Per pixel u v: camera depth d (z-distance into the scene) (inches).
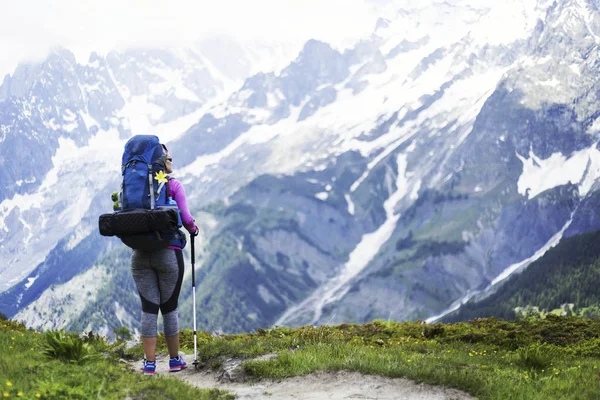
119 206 390.9
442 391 377.1
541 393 385.4
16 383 309.4
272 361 435.8
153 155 394.9
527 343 598.9
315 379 405.4
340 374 408.8
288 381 405.1
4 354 382.0
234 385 413.7
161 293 414.9
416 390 378.0
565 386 406.3
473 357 509.4
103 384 318.0
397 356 458.9
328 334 619.8
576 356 557.9
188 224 402.9
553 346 590.2
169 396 325.4
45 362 365.4
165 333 433.1
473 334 633.0
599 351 569.6
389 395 370.6
